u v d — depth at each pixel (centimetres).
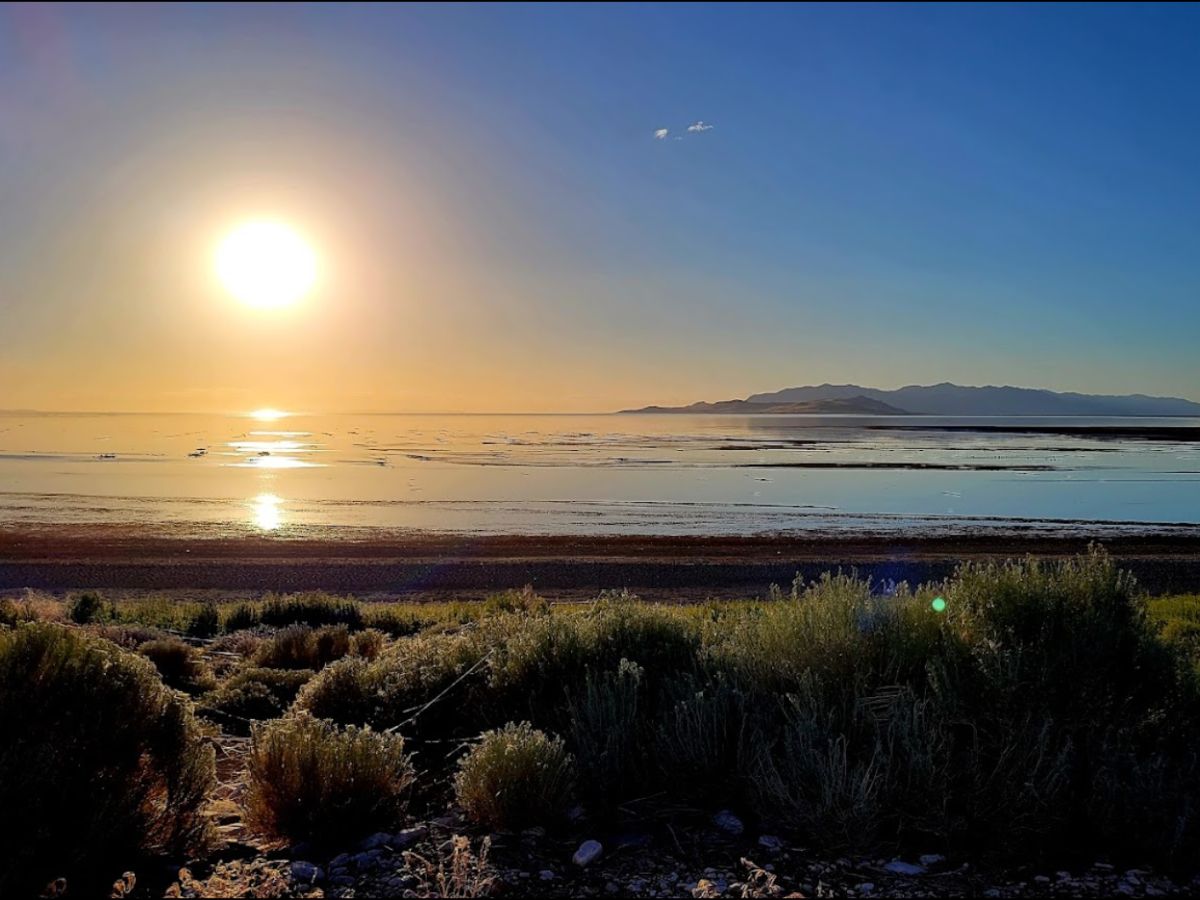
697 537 3834
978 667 474
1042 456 12325
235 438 17850
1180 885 364
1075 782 422
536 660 616
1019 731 431
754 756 457
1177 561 3175
